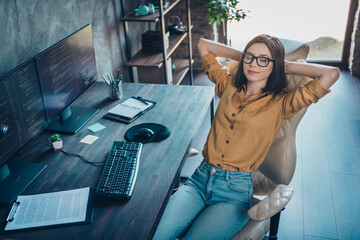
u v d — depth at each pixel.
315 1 4.48
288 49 2.04
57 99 2.04
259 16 4.71
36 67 1.83
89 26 2.29
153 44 3.84
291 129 1.90
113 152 1.89
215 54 2.20
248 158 1.86
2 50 2.10
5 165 1.75
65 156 1.92
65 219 1.52
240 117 1.87
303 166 2.98
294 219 2.46
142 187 1.69
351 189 2.71
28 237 1.44
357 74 4.47
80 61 2.23
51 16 2.52
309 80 1.90
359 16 4.21
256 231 1.73
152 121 2.20
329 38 4.64
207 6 4.46
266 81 1.89
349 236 2.31
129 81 3.95
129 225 1.49
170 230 1.72
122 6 3.57
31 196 1.64
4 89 1.63
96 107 2.39
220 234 1.70
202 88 2.59
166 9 3.58
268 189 2.06
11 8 2.14
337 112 3.74
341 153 3.11
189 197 1.87
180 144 1.98
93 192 1.66
